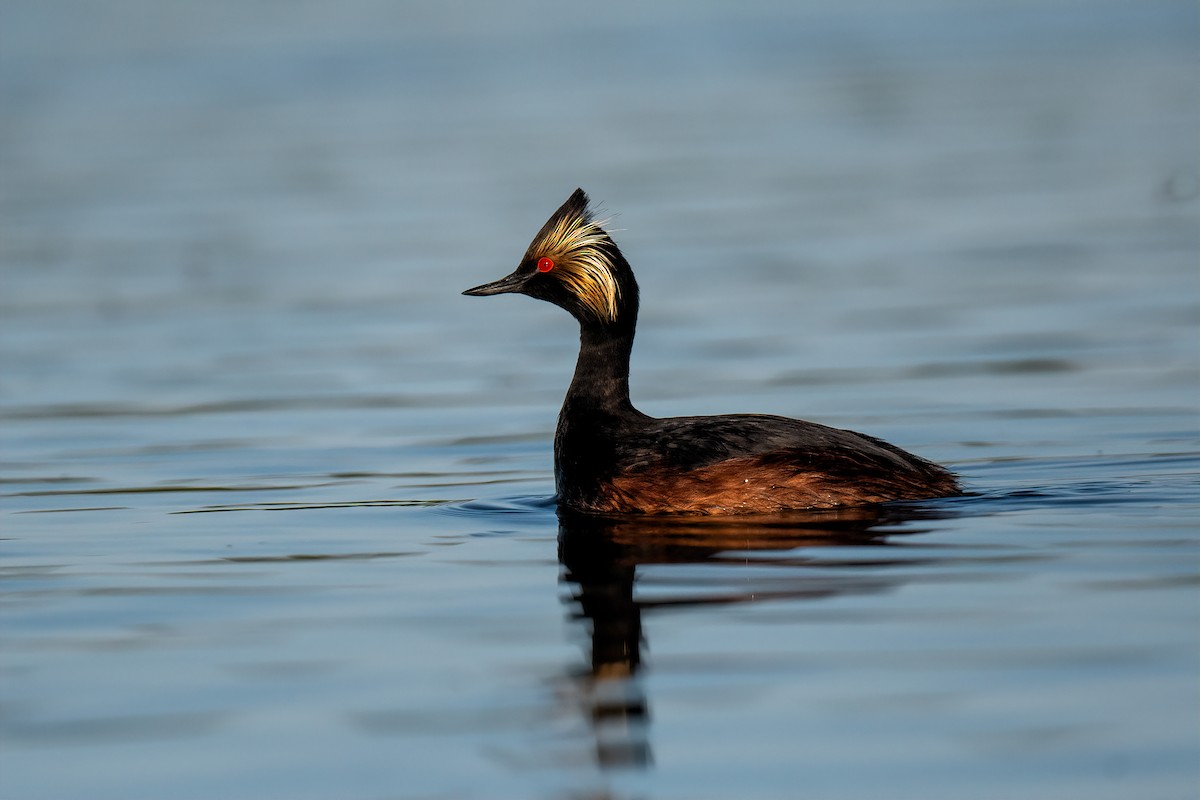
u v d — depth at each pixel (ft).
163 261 92.63
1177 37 183.62
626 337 47.60
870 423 56.95
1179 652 31.65
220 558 41.57
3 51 187.21
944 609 34.65
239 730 30.09
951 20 212.43
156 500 48.62
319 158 124.26
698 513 43.70
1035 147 122.62
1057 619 33.68
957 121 135.64
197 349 72.79
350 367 68.90
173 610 37.06
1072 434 53.93
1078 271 83.87
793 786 27.25
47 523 45.91
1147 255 86.89
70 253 95.35
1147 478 46.68
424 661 33.22
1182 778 26.86
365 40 196.34
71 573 40.40
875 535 40.50
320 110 147.64
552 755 28.76
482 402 62.39
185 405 62.64
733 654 32.76
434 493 48.93
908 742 28.55
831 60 176.96
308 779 28.09
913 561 38.17
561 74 169.27
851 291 81.15
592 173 115.85
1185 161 113.80
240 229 100.58
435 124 139.03
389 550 41.98
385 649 34.01
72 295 84.99
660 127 135.74
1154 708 29.32
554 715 30.42
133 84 163.12
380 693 31.60
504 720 30.27
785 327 74.13
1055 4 225.35
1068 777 27.07
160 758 28.96
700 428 45.32
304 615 36.42
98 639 35.12
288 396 63.82
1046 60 171.63
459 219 100.99
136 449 55.83
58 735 29.99
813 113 142.10
